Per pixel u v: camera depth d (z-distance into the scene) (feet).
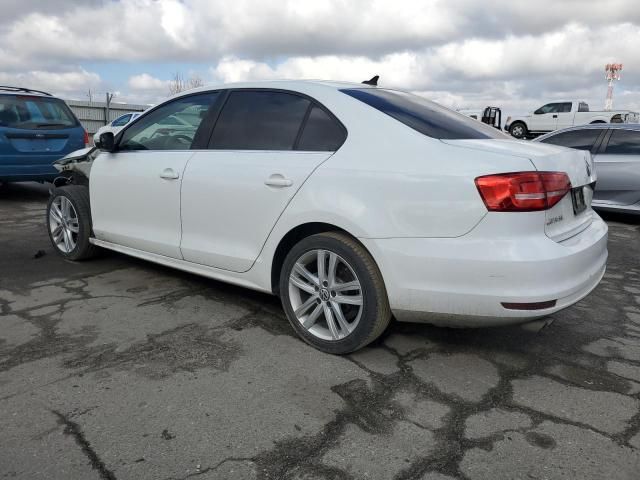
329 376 9.61
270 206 10.83
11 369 9.57
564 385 9.53
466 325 9.25
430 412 8.55
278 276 11.41
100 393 8.84
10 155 25.62
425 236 9.04
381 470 7.15
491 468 7.25
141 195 13.53
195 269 12.73
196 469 7.09
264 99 11.87
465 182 8.72
